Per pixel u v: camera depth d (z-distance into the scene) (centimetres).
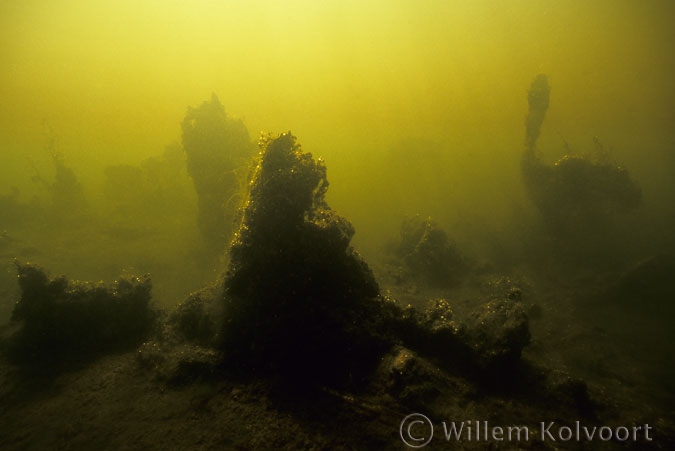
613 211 1064
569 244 1012
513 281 854
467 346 479
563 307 780
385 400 397
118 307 561
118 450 355
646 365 585
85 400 430
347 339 455
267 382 438
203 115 1003
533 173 1101
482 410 403
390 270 926
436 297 816
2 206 1331
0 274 891
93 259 1010
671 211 1221
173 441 363
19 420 404
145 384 454
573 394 433
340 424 373
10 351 518
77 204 1416
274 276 461
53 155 1412
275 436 361
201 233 1029
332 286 480
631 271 805
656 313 737
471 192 1512
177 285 878
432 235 952
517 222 1224
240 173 873
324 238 470
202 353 477
